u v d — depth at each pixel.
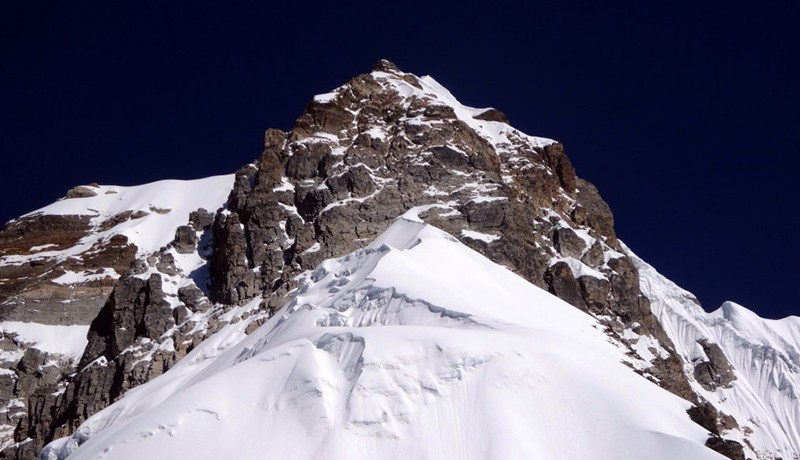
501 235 138.38
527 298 117.81
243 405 86.06
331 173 148.88
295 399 85.44
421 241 115.75
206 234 158.25
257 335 110.75
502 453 79.69
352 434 82.00
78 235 195.50
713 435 86.62
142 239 187.75
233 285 140.50
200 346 129.00
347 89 164.00
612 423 83.56
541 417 84.00
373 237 138.38
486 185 145.25
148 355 135.25
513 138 165.25
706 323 168.38
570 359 89.88
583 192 169.62
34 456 135.12
